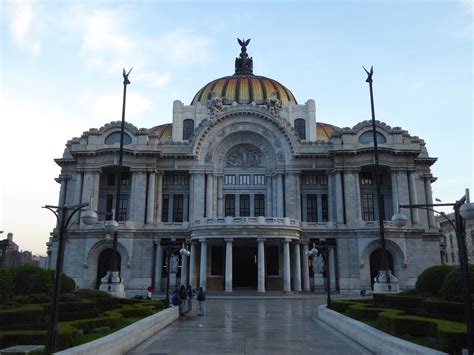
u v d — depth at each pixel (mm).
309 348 19547
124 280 66062
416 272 65625
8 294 23812
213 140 73875
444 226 121188
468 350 13812
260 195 74625
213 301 49688
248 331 25047
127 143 71500
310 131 83875
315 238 67688
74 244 67625
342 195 69188
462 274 14555
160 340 21781
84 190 69875
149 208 69500
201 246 61500
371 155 69250
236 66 104812
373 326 22781
